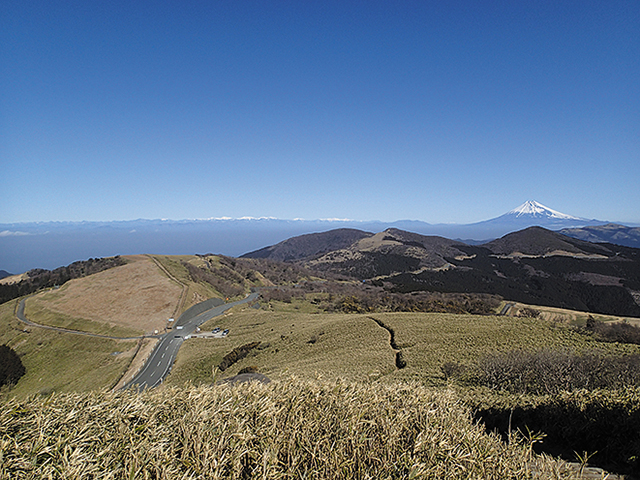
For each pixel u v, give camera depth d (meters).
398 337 31.19
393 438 2.80
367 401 3.56
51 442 2.37
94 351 51.19
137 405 2.89
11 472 2.10
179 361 43.25
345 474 2.37
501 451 2.89
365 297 82.06
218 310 78.62
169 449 2.46
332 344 34.50
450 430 3.06
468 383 14.67
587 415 5.61
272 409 3.02
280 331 48.78
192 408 2.89
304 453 2.55
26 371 46.34
